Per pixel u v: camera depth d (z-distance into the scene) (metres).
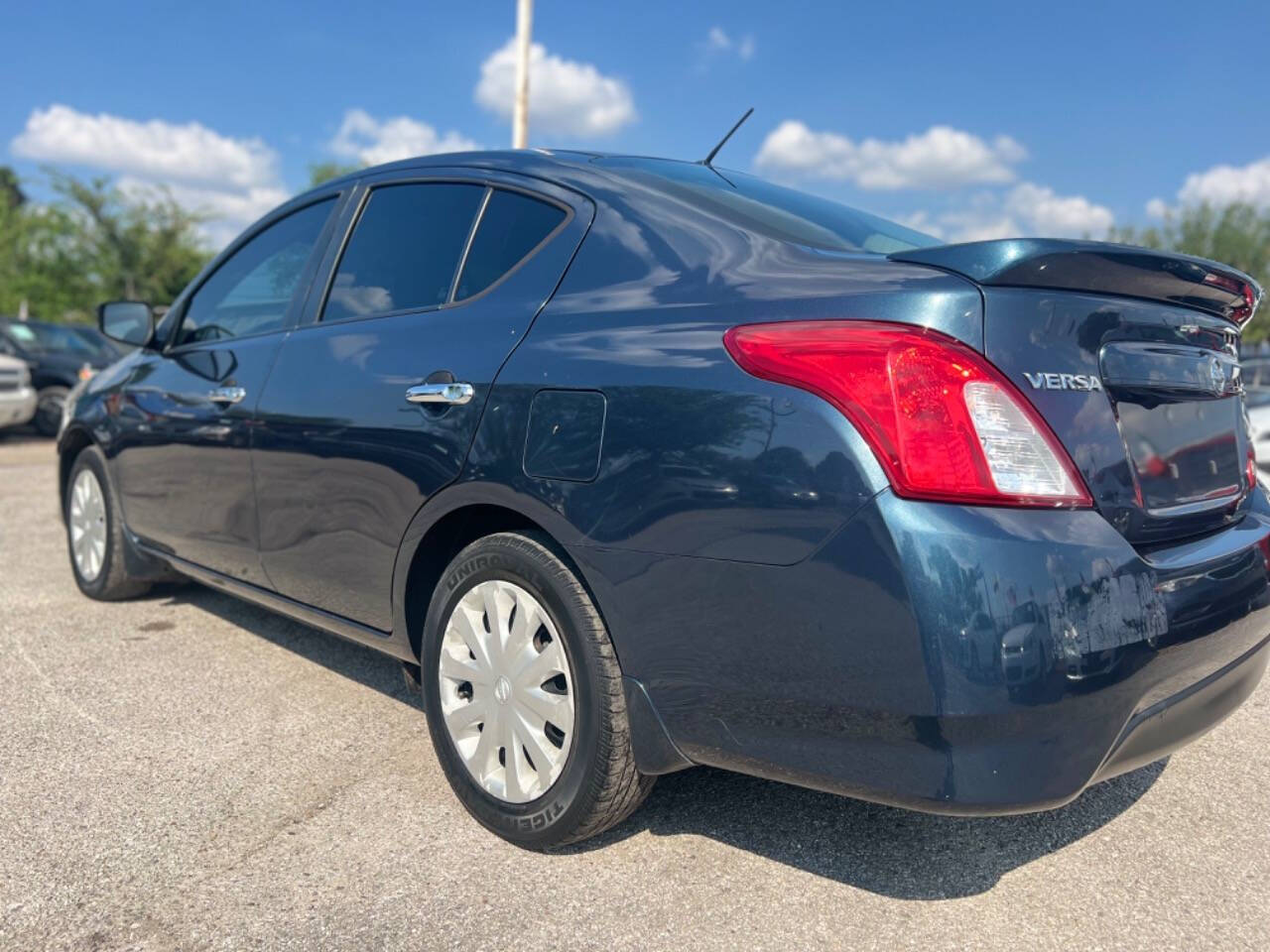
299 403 2.97
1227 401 2.44
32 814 2.54
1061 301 1.91
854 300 1.91
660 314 2.17
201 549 3.58
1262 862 2.39
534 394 2.28
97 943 2.02
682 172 2.77
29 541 5.86
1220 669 2.10
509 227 2.68
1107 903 2.21
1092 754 1.80
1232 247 33.38
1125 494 1.93
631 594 2.08
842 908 2.18
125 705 3.29
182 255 36.16
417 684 2.89
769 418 1.89
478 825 2.51
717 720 2.01
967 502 1.76
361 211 3.23
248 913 2.13
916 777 1.78
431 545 2.62
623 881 2.27
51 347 13.88
